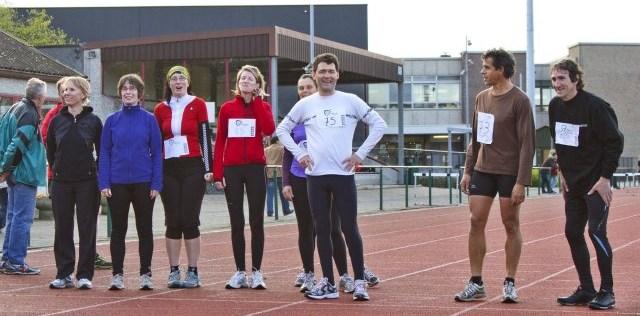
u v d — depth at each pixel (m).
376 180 37.75
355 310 7.36
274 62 31.72
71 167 8.83
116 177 8.62
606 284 7.42
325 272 7.97
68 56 33.50
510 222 7.73
